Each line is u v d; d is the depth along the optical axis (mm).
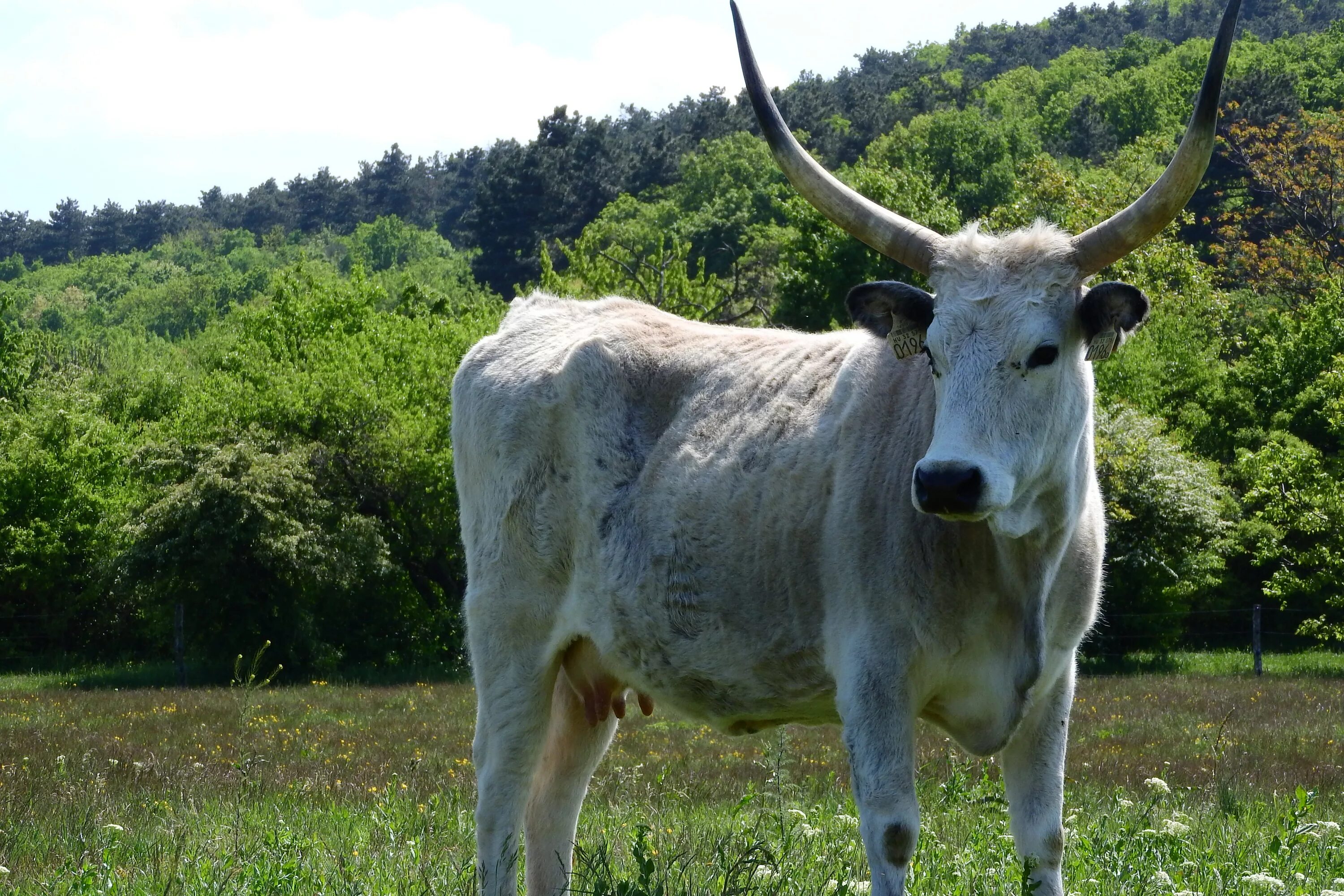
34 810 9047
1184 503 28641
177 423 33469
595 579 6230
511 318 7207
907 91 130875
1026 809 5293
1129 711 19172
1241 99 79562
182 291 136750
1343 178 55469
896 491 5188
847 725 5184
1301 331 36438
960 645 5070
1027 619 5004
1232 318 51312
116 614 33938
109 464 34625
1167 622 29516
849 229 5156
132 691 24969
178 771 11758
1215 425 36125
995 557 4977
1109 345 4750
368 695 23266
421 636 31250
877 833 5012
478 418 6781
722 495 5789
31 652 33594
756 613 5641
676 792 10195
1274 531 28203
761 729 6043
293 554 27797
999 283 4754
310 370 36875
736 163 104688
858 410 5500
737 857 6434
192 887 6059
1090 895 5754
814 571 5457
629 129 190250
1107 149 100875
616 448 6246
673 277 43094
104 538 33031
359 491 31281
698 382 6234
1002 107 124500
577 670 6500
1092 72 129375
